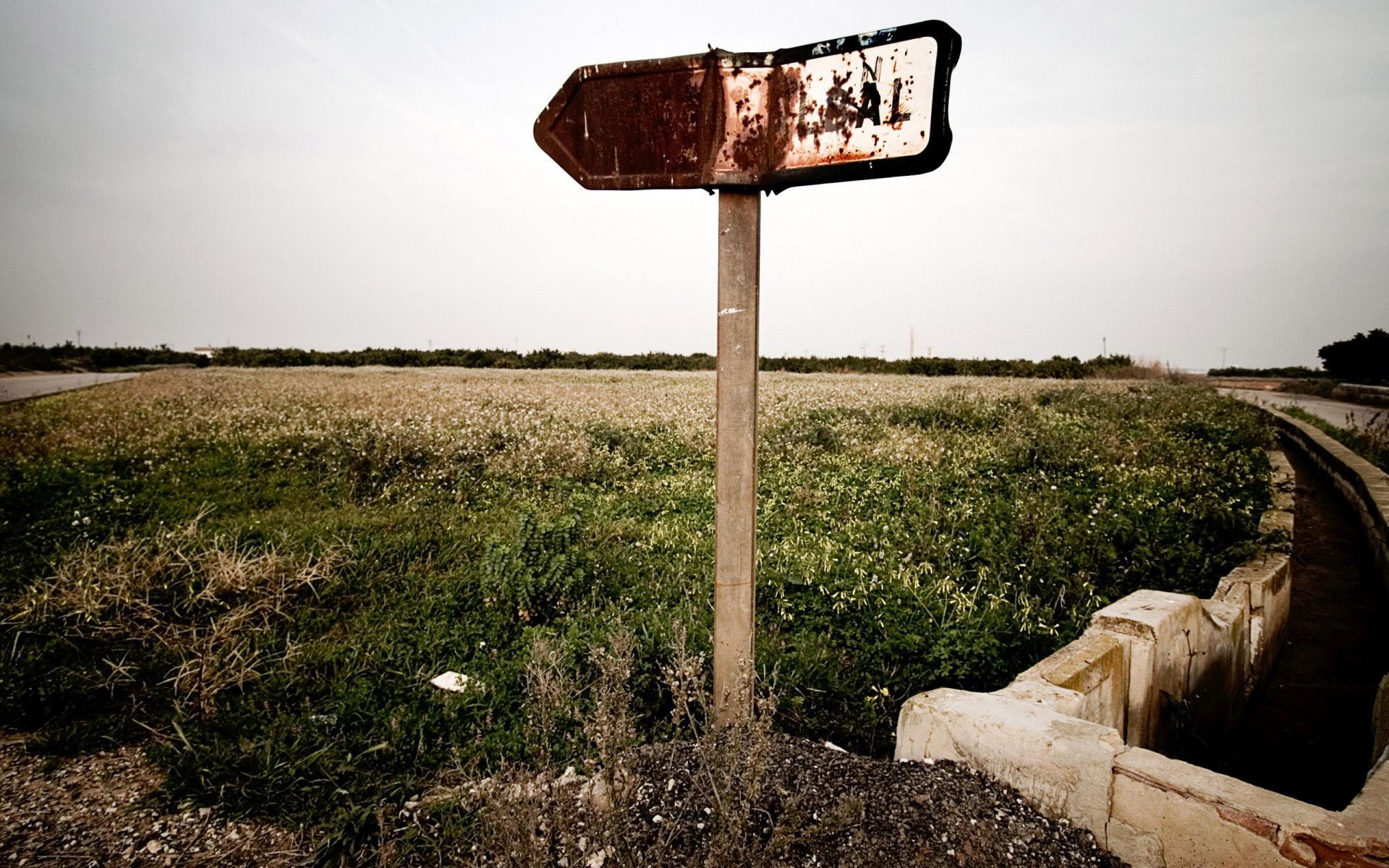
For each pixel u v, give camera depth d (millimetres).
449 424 11367
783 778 2164
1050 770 2008
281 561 4754
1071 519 6395
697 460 9656
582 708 3049
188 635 3980
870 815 1968
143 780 2738
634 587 4805
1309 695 4012
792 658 3795
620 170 2529
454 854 2207
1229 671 3691
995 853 1835
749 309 2494
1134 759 1904
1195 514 6164
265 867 2273
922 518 6359
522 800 2086
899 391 20766
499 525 6344
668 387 22688
